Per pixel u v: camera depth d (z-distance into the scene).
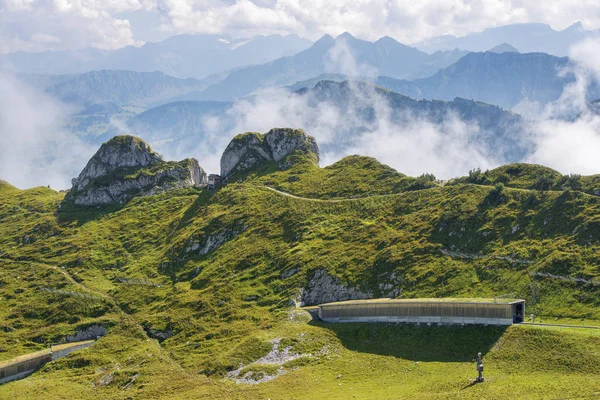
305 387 174.25
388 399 155.00
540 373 161.88
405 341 194.38
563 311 195.50
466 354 180.62
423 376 172.00
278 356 197.38
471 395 148.12
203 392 180.25
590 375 156.25
